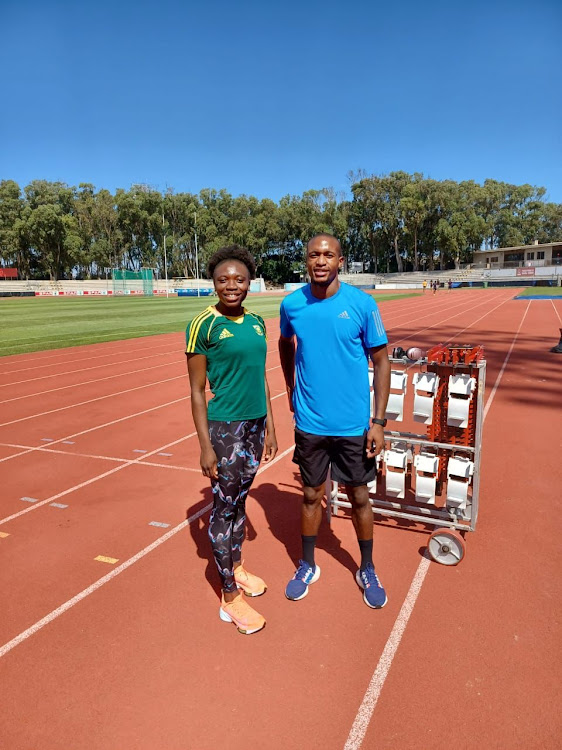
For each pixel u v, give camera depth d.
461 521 3.44
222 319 2.56
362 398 2.74
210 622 2.67
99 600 2.88
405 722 2.04
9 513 3.98
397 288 64.06
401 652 2.42
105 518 3.87
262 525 3.73
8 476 4.75
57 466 4.99
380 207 68.62
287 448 5.46
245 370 2.58
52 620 2.71
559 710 2.08
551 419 6.30
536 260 64.06
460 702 2.12
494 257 68.94
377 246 73.88
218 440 2.61
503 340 14.23
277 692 2.20
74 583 3.04
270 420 2.98
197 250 77.00
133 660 2.41
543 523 3.65
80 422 6.55
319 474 2.85
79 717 2.10
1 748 1.96
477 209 74.81
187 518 3.85
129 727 2.05
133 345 14.34
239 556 2.94
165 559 3.29
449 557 3.13
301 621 2.67
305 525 2.93
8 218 73.56
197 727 2.04
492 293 44.62
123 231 77.19
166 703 2.16
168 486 4.45
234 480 2.62
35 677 2.32
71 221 71.31
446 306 29.05
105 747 1.96
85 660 2.42
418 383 3.32
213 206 79.06
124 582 3.04
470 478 3.64
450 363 3.20
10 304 42.03
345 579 3.04
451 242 65.00
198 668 2.35
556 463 4.82
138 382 9.11
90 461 5.11
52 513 3.97
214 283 2.56
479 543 3.39
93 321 22.73
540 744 1.93
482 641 2.48
